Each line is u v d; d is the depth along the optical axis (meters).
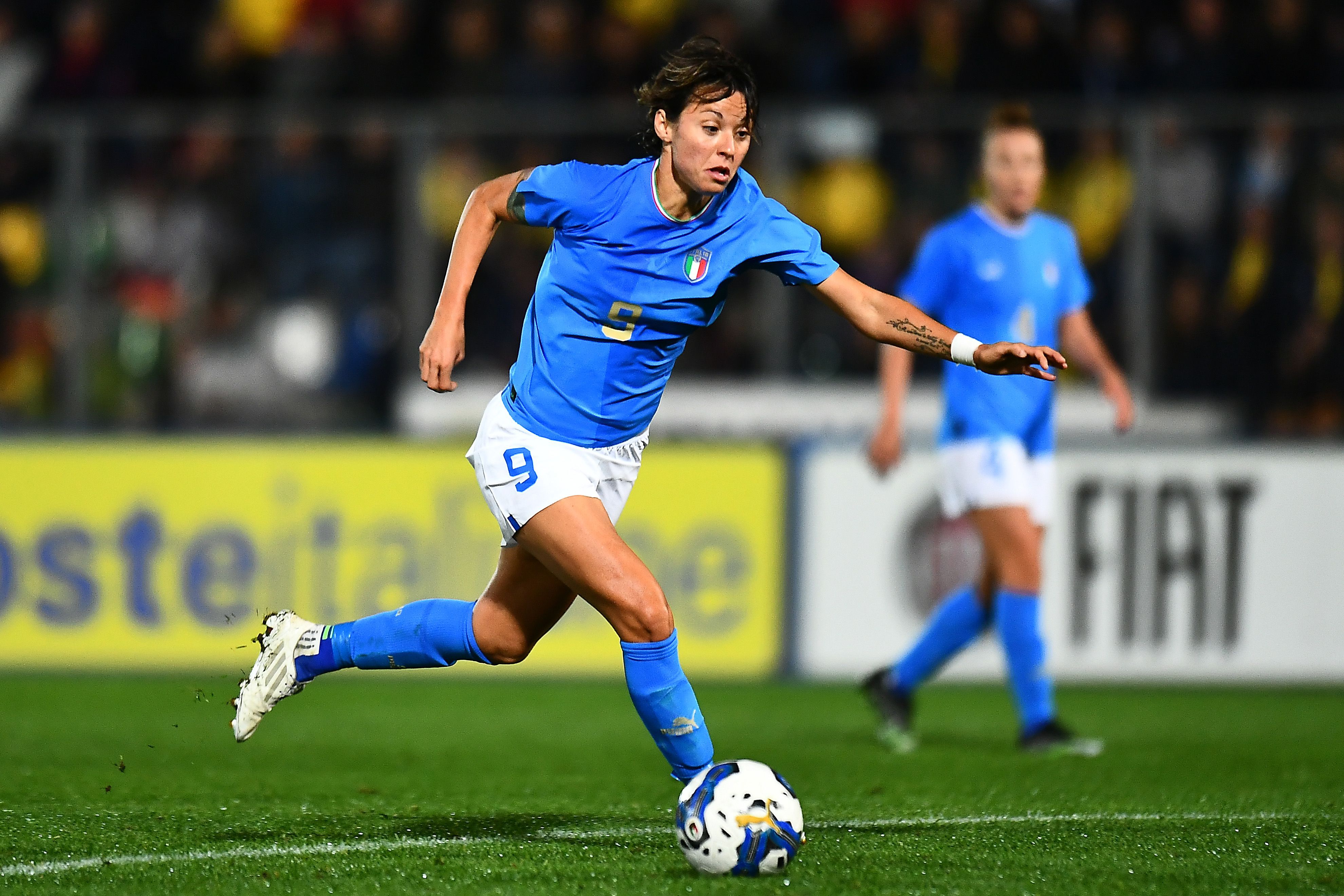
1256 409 34.91
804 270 14.94
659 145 14.70
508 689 31.47
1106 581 32.28
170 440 32.69
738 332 35.25
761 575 32.72
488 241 15.09
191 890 13.81
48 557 32.56
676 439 34.38
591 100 41.31
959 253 24.08
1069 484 32.34
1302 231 34.75
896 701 24.42
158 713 27.45
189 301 35.66
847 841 16.02
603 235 14.62
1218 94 40.41
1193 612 32.34
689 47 14.17
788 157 35.34
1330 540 32.38
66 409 35.41
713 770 14.51
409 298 35.56
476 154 35.47
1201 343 34.81
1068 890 13.86
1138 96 40.28
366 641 15.98
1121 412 24.88
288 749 23.81
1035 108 34.94
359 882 14.07
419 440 32.69
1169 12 42.03
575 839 16.23
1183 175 34.75
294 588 32.53
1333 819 17.75
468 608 15.85
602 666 32.94
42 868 14.69
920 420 34.91
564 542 14.69
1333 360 34.88
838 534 32.72
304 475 32.66
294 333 35.72
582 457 15.14
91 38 42.91
